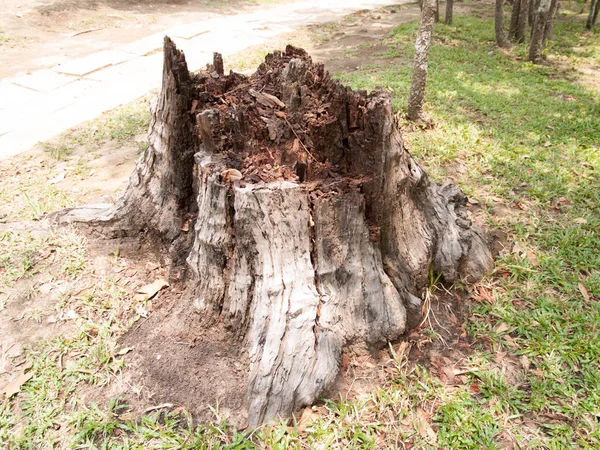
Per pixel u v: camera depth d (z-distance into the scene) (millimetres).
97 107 7379
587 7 15883
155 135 3611
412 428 2648
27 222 4371
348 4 15617
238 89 3529
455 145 5621
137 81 8445
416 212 3471
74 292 3568
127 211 3854
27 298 3545
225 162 3012
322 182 2975
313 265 2898
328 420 2662
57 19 11711
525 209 4555
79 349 3145
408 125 6160
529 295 3562
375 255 3057
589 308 3459
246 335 2939
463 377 2953
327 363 2785
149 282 3641
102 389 2887
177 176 3527
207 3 14719
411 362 3047
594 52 10070
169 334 3141
